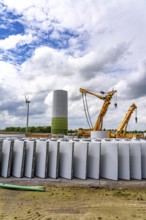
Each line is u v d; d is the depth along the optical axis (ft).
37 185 36.83
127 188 35.68
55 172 41.52
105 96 111.45
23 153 42.70
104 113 111.34
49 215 23.02
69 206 26.07
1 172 43.27
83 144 42.01
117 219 22.16
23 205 26.20
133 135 112.37
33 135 109.81
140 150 42.01
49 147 43.75
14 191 32.32
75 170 42.50
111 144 41.88
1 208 25.08
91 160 42.39
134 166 42.22
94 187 35.88
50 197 29.60
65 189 34.12
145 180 41.16
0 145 43.52
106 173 41.81
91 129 112.78
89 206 26.14
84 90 112.78
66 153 42.34
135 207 25.89
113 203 27.35
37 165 43.32
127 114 118.11
